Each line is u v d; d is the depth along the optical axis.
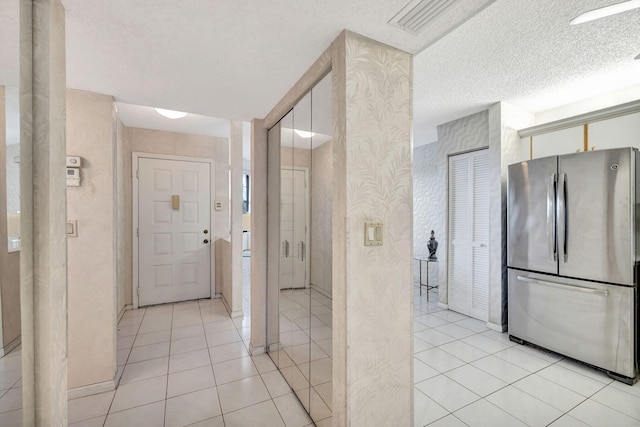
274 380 2.15
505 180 2.99
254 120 2.53
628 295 2.05
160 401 1.89
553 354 2.52
